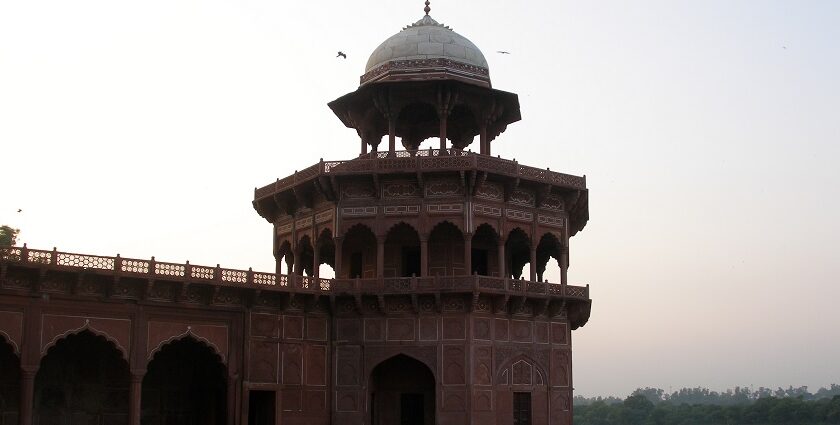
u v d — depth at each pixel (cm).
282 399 3166
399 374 3375
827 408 13612
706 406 15050
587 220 3903
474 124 3809
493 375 3180
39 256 2683
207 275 3012
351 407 3247
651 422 14588
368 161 3334
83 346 3088
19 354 2647
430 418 3309
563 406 3403
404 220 3312
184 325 2997
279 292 3189
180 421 3291
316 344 3284
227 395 3059
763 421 14038
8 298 2650
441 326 3197
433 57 3597
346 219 3372
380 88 3453
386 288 3241
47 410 2984
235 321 3116
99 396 3097
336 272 3328
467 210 3269
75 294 2772
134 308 2892
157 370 3262
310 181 3425
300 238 3603
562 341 3453
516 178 3331
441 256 3434
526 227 3425
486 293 3162
